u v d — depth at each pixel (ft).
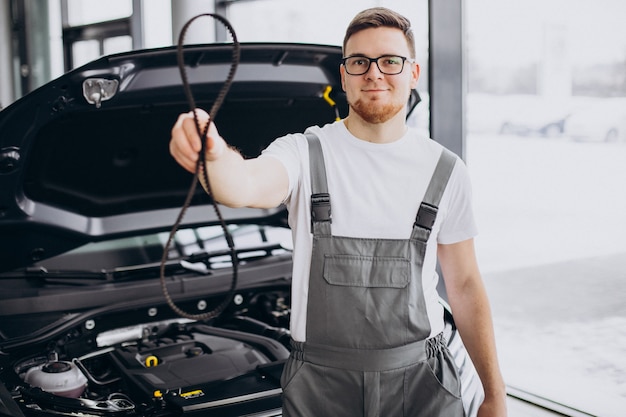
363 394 4.68
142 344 7.32
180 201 8.11
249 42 6.37
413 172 4.82
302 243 4.74
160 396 6.04
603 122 18.17
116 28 21.79
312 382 4.71
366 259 4.67
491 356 5.25
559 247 17.34
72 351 6.95
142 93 6.36
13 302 6.88
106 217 7.72
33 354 6.68
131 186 7.71
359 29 4.57
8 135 6.07
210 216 8.21
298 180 4.70
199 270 7.82
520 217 19.42
